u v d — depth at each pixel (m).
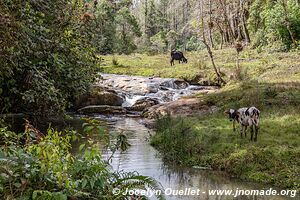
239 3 41.41
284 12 28.09
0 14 6.80
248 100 14.97
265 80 18.72
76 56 10.74
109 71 29.56
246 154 9.49
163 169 9.50
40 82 8.81
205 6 35.22
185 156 10.42
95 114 18.39
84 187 4.96
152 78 25.38
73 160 5.25
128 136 13.41
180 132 11.94
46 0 9.70
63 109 10.11
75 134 6.42
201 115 14.94
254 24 36.81
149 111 17.92
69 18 10.34
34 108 10.17
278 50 28.55
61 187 4.75
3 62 7.48
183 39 61.88
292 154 9.22
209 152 10.37
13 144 5.65
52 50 9.49
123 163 9.77
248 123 10.55
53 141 5.30
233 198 7.54
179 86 24.31
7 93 9.22
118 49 44.25
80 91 11.14
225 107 15.35
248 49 34.00
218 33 51.19
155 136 12.68
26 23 8.23
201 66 27.64
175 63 32.91
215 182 8.60
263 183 8.55
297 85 16.62
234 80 20.48
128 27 47.81
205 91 21.27
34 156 5.04
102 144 10.89
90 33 11.85
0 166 4.60
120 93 21.61
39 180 4.75
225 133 11.44
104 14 41.38
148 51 47.94
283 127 11.52
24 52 8.31
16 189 4.60
